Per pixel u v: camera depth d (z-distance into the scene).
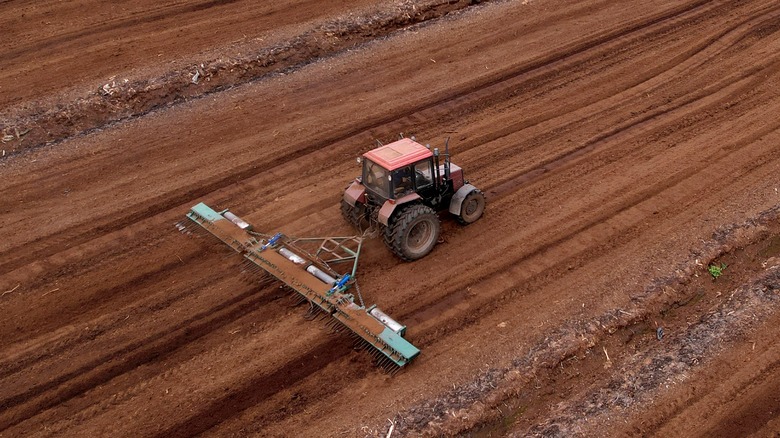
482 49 20.33
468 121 17.12
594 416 9.69
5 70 18.94
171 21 21.53
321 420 9.75
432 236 12.61
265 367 10.62
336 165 15.65
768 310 11.22
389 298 11.84
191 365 10.73
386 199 11.97
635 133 16.36
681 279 12.03
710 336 10.85
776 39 20.30
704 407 9.73
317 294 11.42
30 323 11.66
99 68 18.94
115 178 15.41
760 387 9.96
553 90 18.33
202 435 9.62
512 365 10.48
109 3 22.61
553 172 15.09
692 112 17.08
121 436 9.63
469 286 12.09
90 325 11.57
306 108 17.77
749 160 15.09
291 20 21.36
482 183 14.81
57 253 13.25
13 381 10.55
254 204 14.48
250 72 19.17
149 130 17.06
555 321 11.26
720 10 22.17
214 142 16.56
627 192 14.33
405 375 10.38
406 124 16.98
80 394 10.31
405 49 20.44
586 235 13.19
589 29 21.31
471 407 9.83
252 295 12.06
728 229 13.09
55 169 15.73
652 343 11.02
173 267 12.83
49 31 20.89
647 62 19.48
